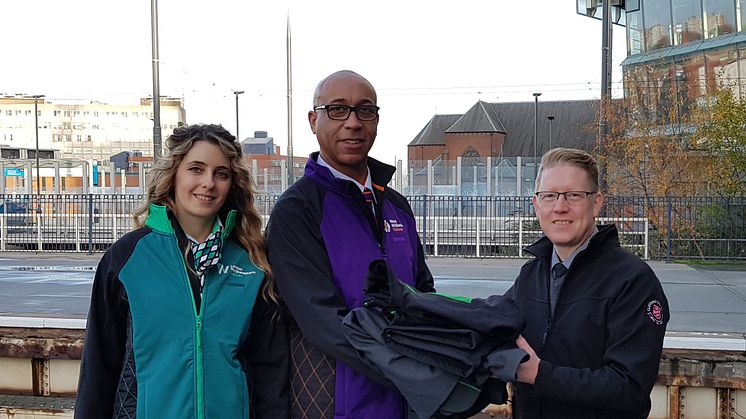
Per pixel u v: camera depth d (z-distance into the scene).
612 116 18.92
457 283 9.47
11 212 15.77
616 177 18.02
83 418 2.42
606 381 2.23
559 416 2.43
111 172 22.52
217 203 2.53
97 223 15.41
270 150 89.62
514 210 14.70
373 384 2.44
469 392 2.12
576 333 2.38
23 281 9.38
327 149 2.63
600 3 28.33
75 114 121.19
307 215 2.52
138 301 2.40
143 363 2.40
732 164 16.47
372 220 2.63
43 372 5.47
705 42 23.98
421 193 20.94
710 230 13.75
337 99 2.57
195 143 2.52
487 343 2.14
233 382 2.46
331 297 2.40
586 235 2.48
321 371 2.51
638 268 2.37
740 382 4.69
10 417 5.25
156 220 2.50
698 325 5.68
